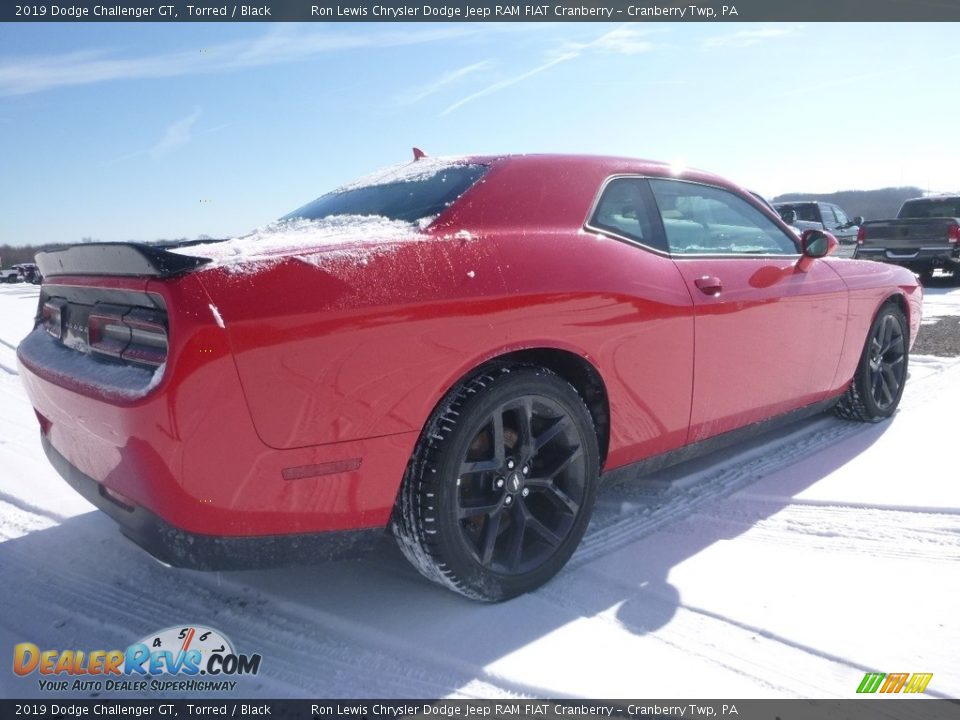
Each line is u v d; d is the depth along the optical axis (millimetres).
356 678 1877
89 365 2031
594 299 2330
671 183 2916
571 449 2344
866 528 2689
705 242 2955
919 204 13820
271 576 2428
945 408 4215
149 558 2559
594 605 2203
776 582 2314
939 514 2771
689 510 2924
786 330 3131
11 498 3066
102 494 2082
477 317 2059
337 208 2695
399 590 2316
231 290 1752
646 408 2564
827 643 1975
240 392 1736
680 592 2264
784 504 2945
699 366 2717
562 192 2500
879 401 4020
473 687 1828
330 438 1861
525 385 2168
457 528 2066
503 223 2312
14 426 4133
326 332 1821
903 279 4094
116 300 1982
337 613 2182
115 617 2188
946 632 2014
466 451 2062
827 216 14141
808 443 3697
